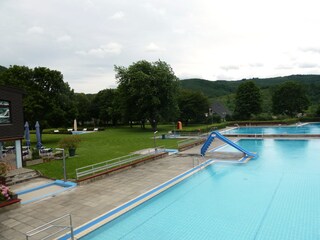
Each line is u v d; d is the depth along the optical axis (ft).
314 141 101.60
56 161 76.43
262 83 576.20
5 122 64.08
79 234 31.65
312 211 36.58
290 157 74.38
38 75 115.65
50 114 113.19
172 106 174.40
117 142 118.83
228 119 228.43
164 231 32.45
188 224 34.12
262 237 29.96
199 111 211.41
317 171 58.08
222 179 54.54
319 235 29.89
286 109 229.25
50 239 30.66
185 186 50.39
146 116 170.71
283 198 42.04
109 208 39.40
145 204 41.45
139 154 82.94
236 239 29.78
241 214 36.55
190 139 113.60
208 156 78.48
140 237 31.14
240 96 225.35
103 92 258.98
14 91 65.72
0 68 206.80
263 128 163.84
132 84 163.53
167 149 93.56
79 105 262.88
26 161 71.05
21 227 34.17
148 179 54.90
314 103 287.89
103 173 57.16
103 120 255.50
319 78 486.38
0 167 48.60
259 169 61.67
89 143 118.11
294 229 31.53
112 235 31.78
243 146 98.07
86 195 45.83
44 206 41.34
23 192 48.98
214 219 35.29
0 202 39.88
